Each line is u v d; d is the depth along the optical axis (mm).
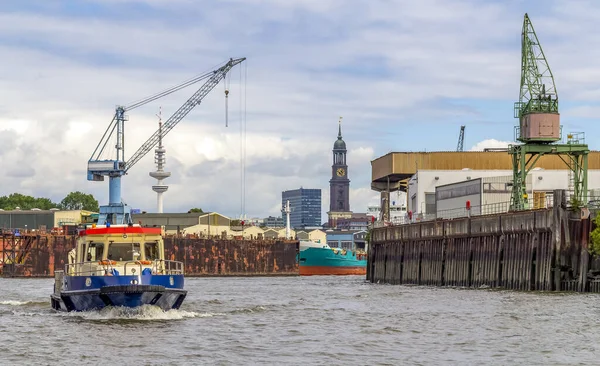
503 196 155375
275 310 85125
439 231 150500
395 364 50500
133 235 72125
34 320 70812
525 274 120312
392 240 175000
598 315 76125
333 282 183500
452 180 188750
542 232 116312
